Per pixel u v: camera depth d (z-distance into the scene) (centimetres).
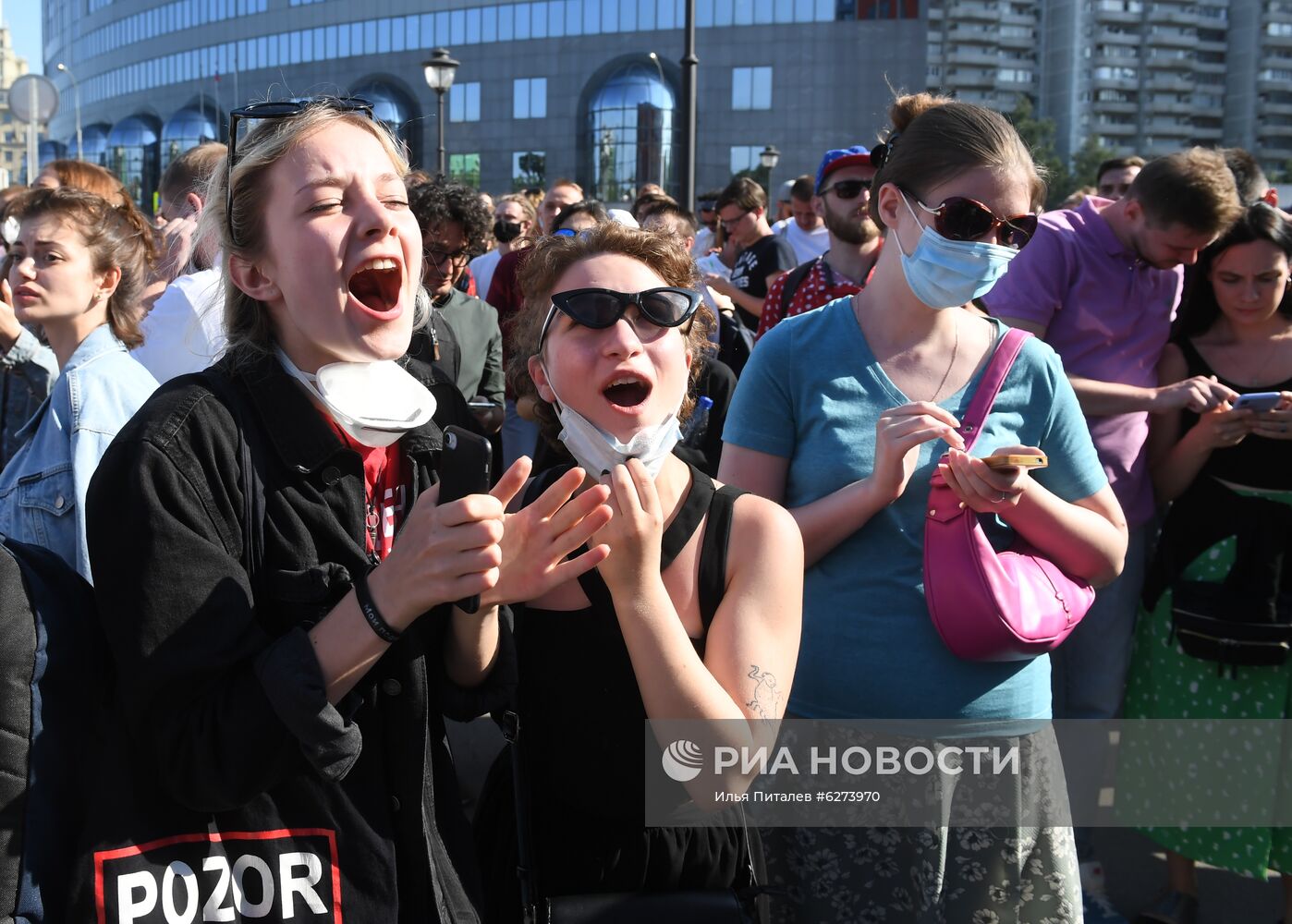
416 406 145
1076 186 8675
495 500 123
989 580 202
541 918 159
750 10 5588
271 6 6400
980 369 222
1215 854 312
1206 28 11762
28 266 255
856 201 433
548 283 167
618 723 165
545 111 5806
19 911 135
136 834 133
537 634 169
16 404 351
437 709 156
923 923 211
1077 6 11219
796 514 216
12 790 137
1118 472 326
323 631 128
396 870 141
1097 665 338
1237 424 296
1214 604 304
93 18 7931
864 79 5541
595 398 158
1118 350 326
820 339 228
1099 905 323
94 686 149
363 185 139
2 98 10744
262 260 143
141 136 6975
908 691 211
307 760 130
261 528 138
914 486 216
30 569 147
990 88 11431
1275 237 301
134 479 130
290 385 145
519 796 164
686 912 161
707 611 165
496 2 5822
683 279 168
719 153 5675
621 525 144
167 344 310
